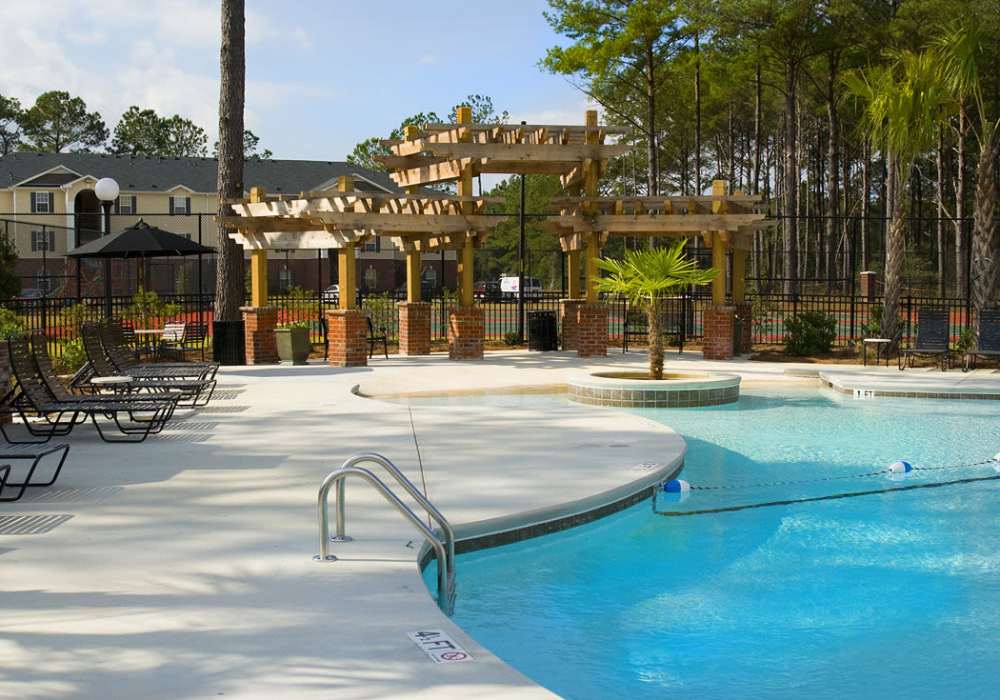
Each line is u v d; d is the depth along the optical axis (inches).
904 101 813.2
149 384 497.4
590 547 309.0
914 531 330.3
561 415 502.0
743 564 291.0
